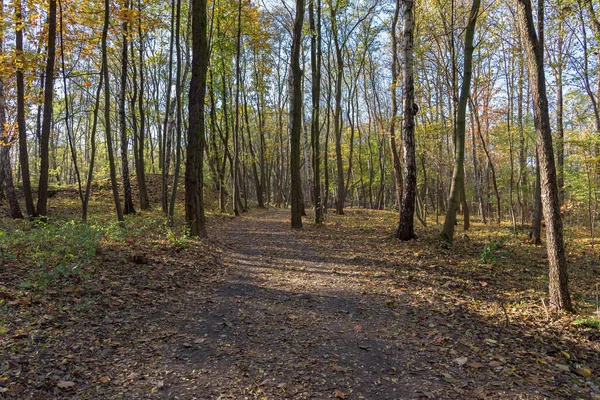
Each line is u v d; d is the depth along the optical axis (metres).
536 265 9.20
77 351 3.85
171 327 4.79
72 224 8.40
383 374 3.80
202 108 10.93
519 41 15.34
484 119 22.50
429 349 4.38
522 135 18.44
